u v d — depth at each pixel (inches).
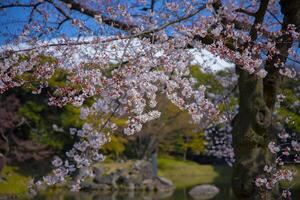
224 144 558.6
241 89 228.7
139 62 200.5
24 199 701.3
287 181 238.2
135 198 773.3
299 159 235.3
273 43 218.1
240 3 267.3
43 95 1050.1
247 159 218.8
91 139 199.9
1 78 211.5
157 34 207.2
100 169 970.7
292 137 312.3
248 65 206.8
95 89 197.9
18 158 956.0
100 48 204.1
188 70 216.5
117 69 194.1
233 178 223.5
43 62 219.1
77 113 1005.2
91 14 237.5
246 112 223.1
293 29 221.1
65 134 1071.0
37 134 1064.8
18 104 1004.6
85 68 203.8
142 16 235.1
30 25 234.5
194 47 218.1
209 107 211.2
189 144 1163.9
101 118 208.1
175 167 1302.9
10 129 930.1
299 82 367.2
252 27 222.2
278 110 336.8
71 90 204.2
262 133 219.3
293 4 225.6
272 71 226.4
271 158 220.7
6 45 217.2
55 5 239.6
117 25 227.9
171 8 224.2
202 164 1414.9
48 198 716.0
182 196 776.3
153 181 967.6
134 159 1110.4
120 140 1027.9
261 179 211.5
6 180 864.3
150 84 197.0
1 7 245.0
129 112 194.4
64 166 209.9
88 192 869.2
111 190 928.9
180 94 224.2
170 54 210.5
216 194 765.9
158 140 1085.1
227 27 210.7
